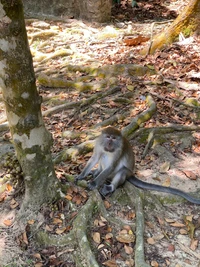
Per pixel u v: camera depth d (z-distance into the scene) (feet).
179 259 4.03
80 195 4.62
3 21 3.50
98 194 4.52
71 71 8.08
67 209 4.46
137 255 3.90
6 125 6.34
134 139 5.70
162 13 12.16
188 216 4.49
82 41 9.63
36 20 10.61
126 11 12.16
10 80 3.76
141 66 7.61
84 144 5.43
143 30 10.22
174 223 4.43
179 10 12.35
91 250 4.00
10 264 4.03
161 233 4.32
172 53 8.12
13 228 4.37
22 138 4.05
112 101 6.70
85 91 7.30
